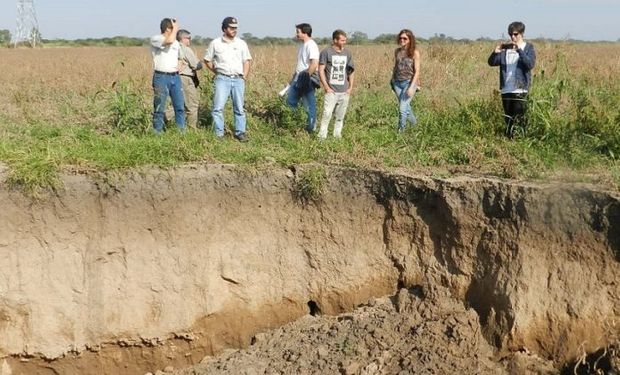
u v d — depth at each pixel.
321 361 7.29
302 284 8.09
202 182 7.90
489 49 17.81
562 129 8.64
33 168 7.59
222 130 9.23
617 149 8.02
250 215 8.03
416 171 7.80
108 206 7.79
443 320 7.25
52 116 10.85
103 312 7.90
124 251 7.88
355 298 7.98
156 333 7.99
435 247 7.60
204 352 8.16
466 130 9.20
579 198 6.68
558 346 6.80
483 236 7.25
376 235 7.88
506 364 6.91
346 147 8.55
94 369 8.05
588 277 6.68
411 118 9.72
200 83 11.52
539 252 6.90
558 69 14.20
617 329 6.56
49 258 7.78
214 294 8.05
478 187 7.23
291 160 8.07
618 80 13.14
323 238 8.01
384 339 7.30
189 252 7.96
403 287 7.77
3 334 7.77
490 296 7.17
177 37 9.88
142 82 13.40
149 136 8.93
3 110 11.55
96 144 8.36
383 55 17.86
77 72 17.55
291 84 10.05
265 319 8.15
